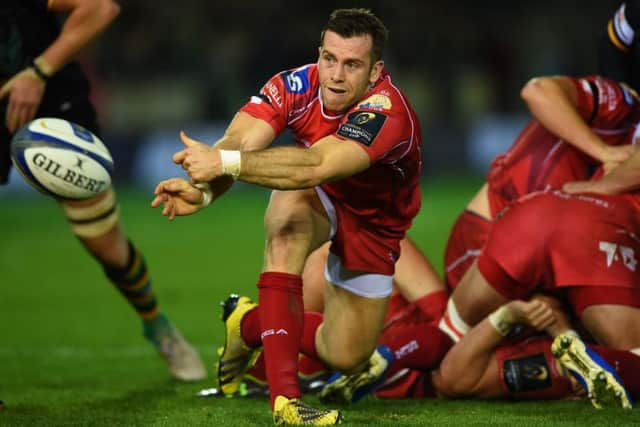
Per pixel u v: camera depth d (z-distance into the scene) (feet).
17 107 62.13
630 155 61.31
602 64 71.31
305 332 57.52
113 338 84.53
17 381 67.10
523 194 67.67
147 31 248.11
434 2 259.39
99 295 107.96
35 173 51.34
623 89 68.03
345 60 48.65
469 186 203.92
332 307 55.11
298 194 52.49
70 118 66.49
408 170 52.01
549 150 67.87
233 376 59.72
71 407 57.41
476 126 216.95
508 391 57.82
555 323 59.26
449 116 246.68
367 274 54.19
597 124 67.51
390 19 253.65
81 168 51.72
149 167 207.51
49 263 130.93
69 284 115.44
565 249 58.44
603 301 57.57
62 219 173.47
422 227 153.38
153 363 74.18
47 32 65.26
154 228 163.12
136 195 200.44
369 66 49.11
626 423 50.85
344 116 51.31
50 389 64.08
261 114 50.98
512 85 239.50
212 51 245.04
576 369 54.29
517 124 212.84
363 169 47.60
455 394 58.85
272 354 49.93
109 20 63.31
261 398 60.29
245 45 242.78
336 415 48.73
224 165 44.80
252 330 56.39
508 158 69.36
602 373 53.42
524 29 263.29
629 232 59.16
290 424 48.37
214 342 82.23
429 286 64.69
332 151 46.73
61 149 51.42
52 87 65.36
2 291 110.73
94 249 65.10
